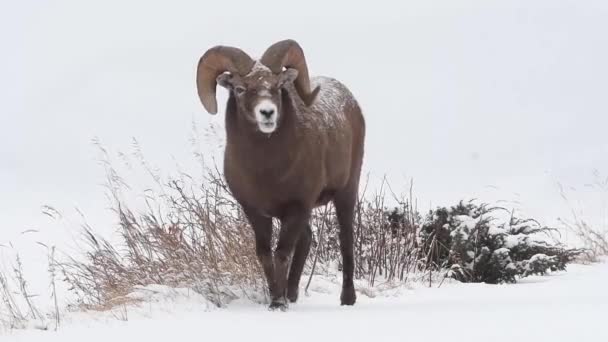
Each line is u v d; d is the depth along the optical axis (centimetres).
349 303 2250
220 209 2566
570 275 2820
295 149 2094
